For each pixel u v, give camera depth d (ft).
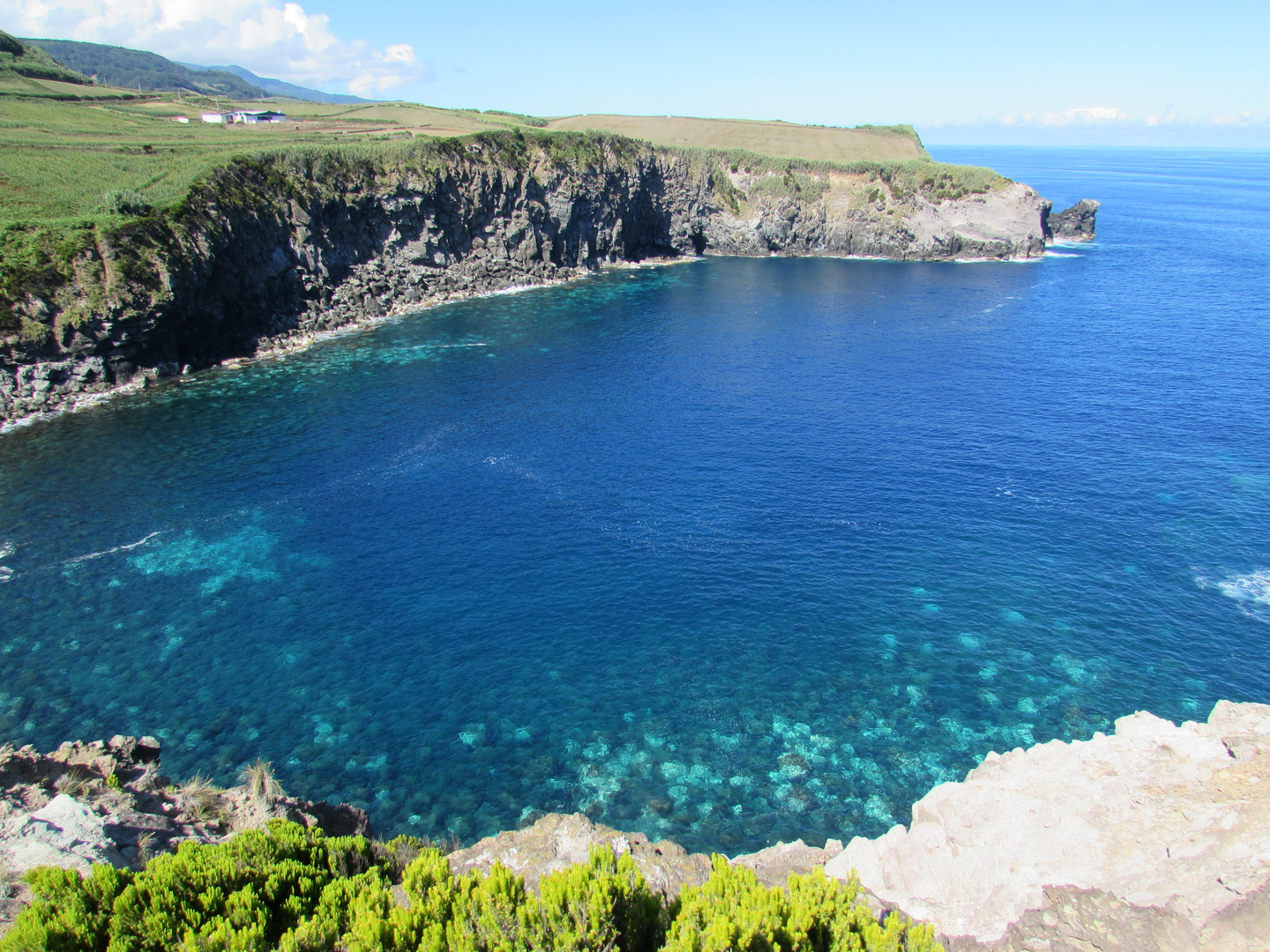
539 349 329.93
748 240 568.00
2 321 240.73
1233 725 60.34
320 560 169.37
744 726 125.18
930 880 61.52
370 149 385.50
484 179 419.13
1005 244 545.44
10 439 227.81
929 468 211.82
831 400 266.77
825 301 424.46
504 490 201.26
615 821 108.88
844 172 564.71
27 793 76.74
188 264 281.13
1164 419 245.24
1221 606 151.33
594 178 471.21
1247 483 200.34
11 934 47.52
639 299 426.10
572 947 48.11
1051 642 142.72
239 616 150.30
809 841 105.50
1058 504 191.11
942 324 371.35
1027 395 270.05
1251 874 47.44
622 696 131.23
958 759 118.42
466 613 152.35
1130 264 532.32
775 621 149.59
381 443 229.25
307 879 57.82
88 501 192.54
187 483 202.90
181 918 51.37
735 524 184.14
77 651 139.33
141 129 432.66
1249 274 488.85
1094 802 58.29
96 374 263.70
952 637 144.25
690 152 557.74
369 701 129.90
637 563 168.66
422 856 58.70
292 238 343.87
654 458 219.82
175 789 86.38
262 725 124.26
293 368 297.74
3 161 310.24
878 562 168.04
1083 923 50.65
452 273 418.10
